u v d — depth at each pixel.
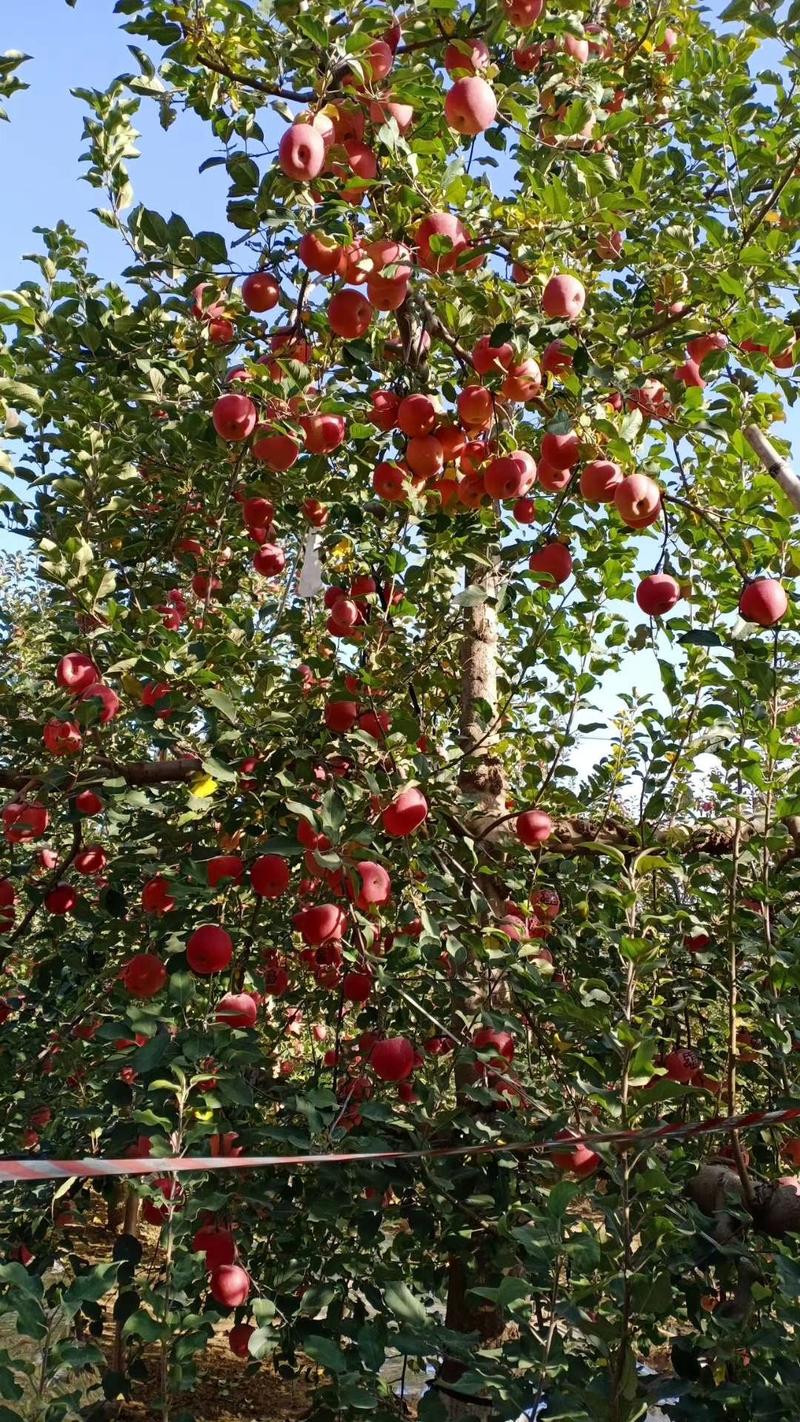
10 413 2.56
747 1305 2.21
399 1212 2.70
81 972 3.32
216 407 2.86
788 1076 2.55
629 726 3.72
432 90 2.75
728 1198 2.44
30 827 2.82
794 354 3.04
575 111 2.60
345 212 2.47
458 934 2.77
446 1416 1.99
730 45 3.55
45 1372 1.71
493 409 2.75
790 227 2.72
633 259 2.83
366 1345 1.99
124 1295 2.45
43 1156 3.08
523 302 2.58
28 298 3.30
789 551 2.63
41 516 3.60
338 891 2.60
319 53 2.41
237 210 2.84
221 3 2.56
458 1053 2.56
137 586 3.58
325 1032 4.49
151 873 2.77
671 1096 1.87
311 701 3.03
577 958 3.20
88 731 2.89
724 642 2.83
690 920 2.83
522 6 2.64
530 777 3.45
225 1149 2.49
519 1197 2.63
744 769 2.48
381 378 3.51
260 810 2.70
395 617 3.20
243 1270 2.46
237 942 2.99
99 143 3.27
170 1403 1.99
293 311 3.25
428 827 2.99
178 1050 2.39
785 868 3.20
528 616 3.25
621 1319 1.78
